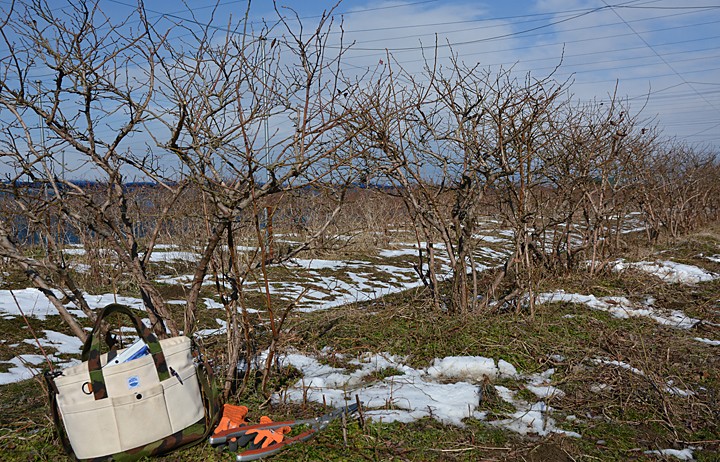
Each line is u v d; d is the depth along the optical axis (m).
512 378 4.65
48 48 3.39
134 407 2.96
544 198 7.83
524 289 6.13
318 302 7.51
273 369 4.51
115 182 3.89
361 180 4.77
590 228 9.27
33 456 3.21
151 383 3.03
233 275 3.80
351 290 8.40
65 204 3.66
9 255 3.47
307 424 3.56
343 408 3.78
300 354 5.06
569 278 7.95
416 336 5.48
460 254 5.99
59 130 3.49
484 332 5.52
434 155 5.96
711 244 12.52
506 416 3.95
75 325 3.69
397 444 3.42
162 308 3.80
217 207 3.52
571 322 6.01
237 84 3.35
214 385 3.41
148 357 3.04
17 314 6.29
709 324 6.30
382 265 10.31
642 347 5.35
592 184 8.33
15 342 5.42
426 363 4.93
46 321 6.14
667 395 4.24
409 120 5.61
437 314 5.97
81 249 9.28
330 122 3.66
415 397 4.15
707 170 16.75
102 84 3.52
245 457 3.12
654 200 13.01
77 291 3.73
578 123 7.59
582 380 4.58
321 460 3.20
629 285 7.89
